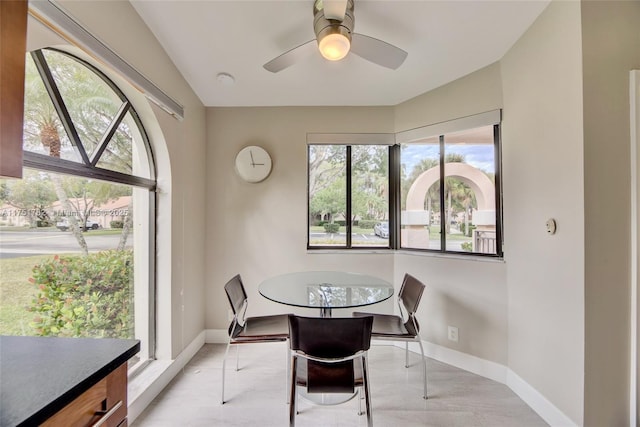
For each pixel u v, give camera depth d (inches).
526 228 71.4
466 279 87.5
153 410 68.1
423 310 97.6
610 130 55.3
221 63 82.0
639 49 55.9
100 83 61.8
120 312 70.8
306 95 100.9
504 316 79.7
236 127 109.0
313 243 112.1
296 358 53.3
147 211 79.9
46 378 27.1
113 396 32.3
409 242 105.8
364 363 53.4
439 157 98.1
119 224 70.5
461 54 77.9
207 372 85.2
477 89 85.3
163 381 76.3
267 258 108.7
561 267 60.6
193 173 97.1
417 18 64.2
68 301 56.3
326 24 56.2
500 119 80.8
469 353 86.4
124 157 70.6
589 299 55.0
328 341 51.8
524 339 72.3
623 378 54.8
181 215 87.4
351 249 110.1
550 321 63.8
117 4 56.4
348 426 63.5
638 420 54.2
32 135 47.2
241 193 108.9
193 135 96.9
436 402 71.5
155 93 67.7
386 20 64.7
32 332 49.0
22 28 28.5
